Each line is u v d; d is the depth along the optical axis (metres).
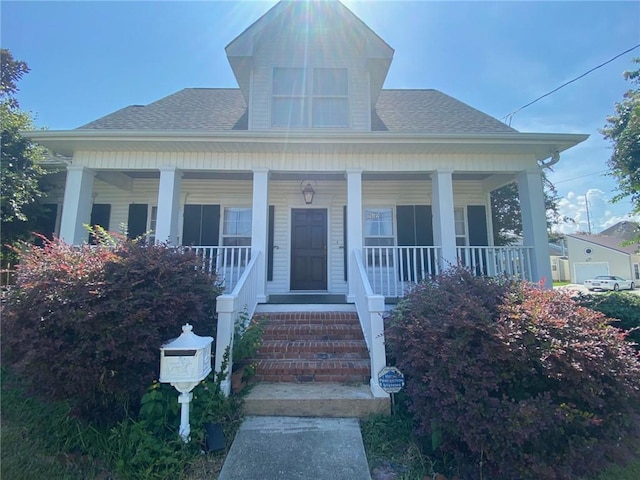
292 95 7.50
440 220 6.48
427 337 3.04
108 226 8.39
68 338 3.10
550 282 6.33
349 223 6.39
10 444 3.03
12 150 7.76
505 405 2.60
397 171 6.61
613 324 5.12
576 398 2.71
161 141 6.01
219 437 3.08
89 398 3.13
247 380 4.06
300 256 8.39
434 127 7.77
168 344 3.11
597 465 2.52
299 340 4.95
